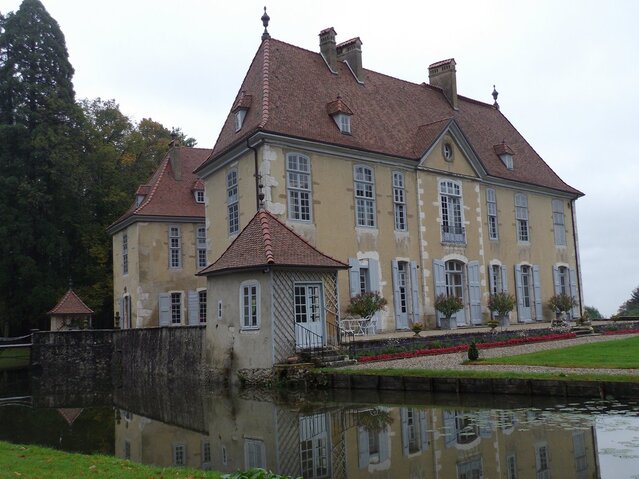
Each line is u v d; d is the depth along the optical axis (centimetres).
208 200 2648
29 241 3597
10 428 1430
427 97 3206
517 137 3638
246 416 1380
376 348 1945
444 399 1371
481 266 2952
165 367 2362
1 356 3606
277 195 2206
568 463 831
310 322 1858
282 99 2375
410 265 2605
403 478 825
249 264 1811
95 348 2986
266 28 2617
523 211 3294
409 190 2662
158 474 762
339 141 2403
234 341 1895
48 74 3925
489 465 852
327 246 2317
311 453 994
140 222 3284
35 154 3659
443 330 2609
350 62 2878
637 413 1107
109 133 4478
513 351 2016
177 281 3334
